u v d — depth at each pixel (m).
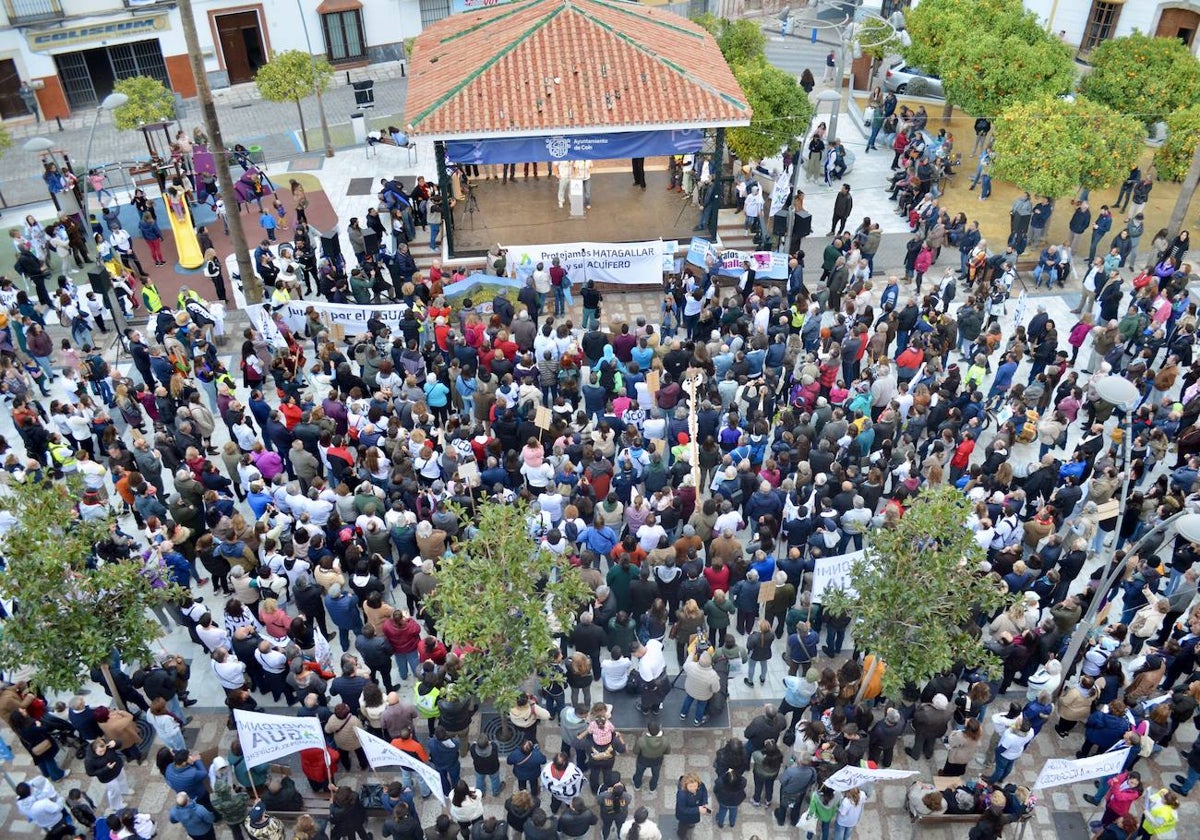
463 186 29.81
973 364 19.42
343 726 13.41
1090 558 17.92
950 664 12.46
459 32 30.16
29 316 23.28
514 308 23.62
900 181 31.14
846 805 12.52
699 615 14.64
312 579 15.78
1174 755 14.85
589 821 12.26
